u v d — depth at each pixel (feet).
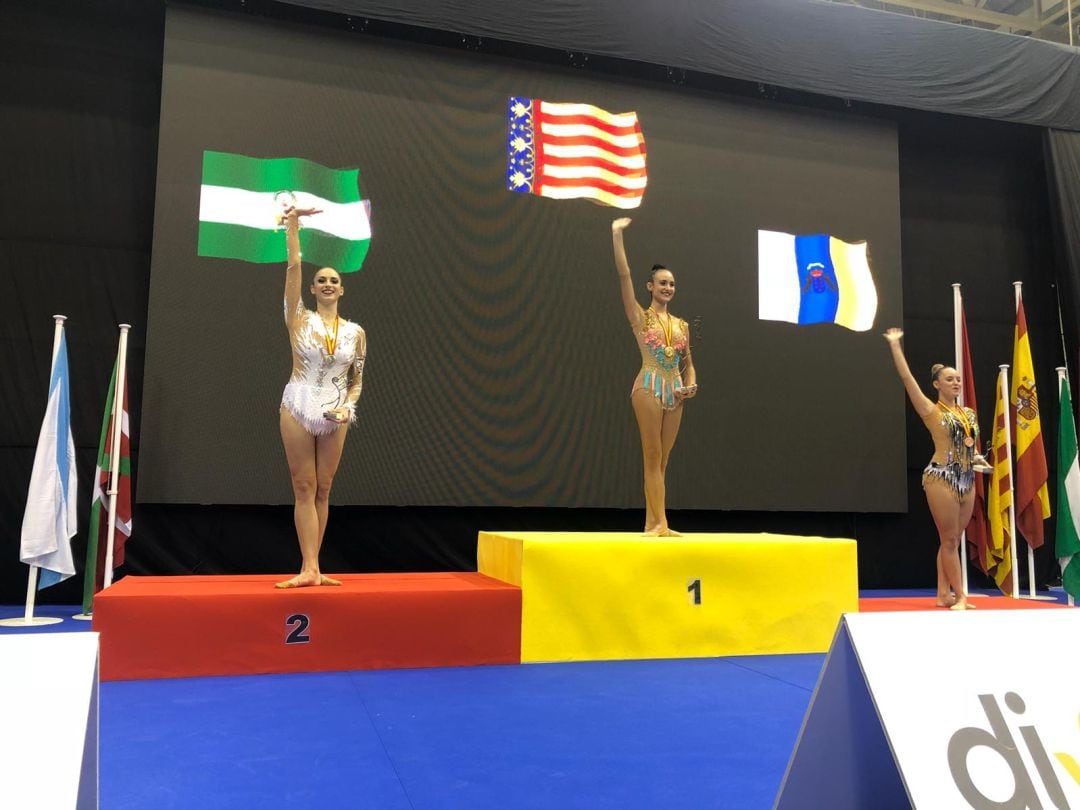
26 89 22.20
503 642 15.05
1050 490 29.66
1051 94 29.12
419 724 10.76
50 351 21.62
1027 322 30.32
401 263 23.29
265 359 21.97
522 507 24.27
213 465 21.34
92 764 5.27
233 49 22.76
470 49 24.72
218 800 7.97
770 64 26.27
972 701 5.69
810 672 14.40
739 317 25.94
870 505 26.50
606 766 9.13
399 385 22.80
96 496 19.22
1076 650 6.15
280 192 22.59
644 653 15.72
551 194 24.71
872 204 28.02
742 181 26.66
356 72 23.70
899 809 6.14
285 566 22.59
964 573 23.29
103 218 22.34
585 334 24.38
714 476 25.05
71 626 17.97
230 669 13.71
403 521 23.76
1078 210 29.22
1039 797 5.49
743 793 8.32
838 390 26.66
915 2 32.81
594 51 24.70
